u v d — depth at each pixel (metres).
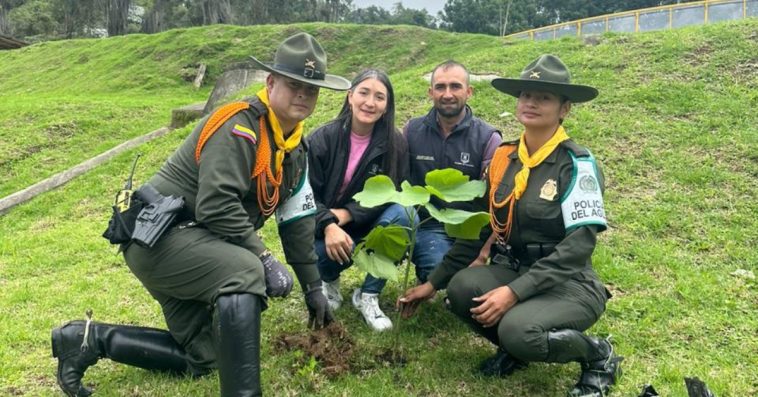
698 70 7.88
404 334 3.47
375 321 3.54
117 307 4.15
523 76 2.99
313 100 2.89
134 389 2.92
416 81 9.10
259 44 20.91
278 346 3.24
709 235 4.78
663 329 3.55
